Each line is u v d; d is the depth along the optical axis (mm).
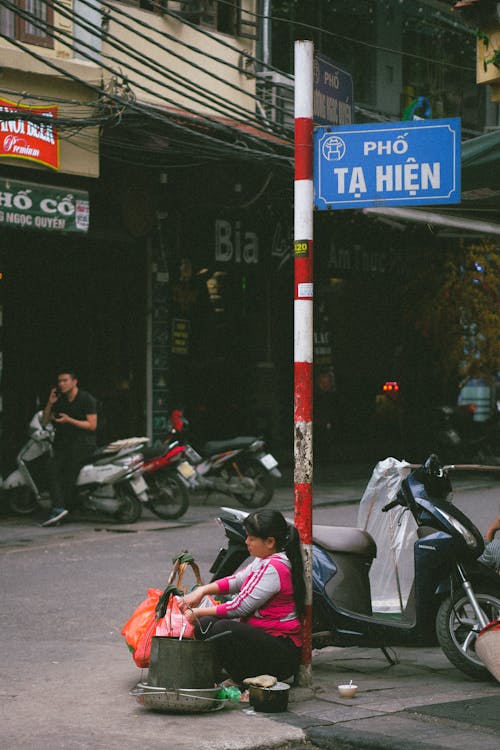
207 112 17828
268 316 21469
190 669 5855
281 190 18031
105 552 11633
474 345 23016
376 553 7289
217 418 20469
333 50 21734
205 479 15336
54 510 13695
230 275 20484
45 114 14234
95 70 14781
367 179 6480
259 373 21234
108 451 13711
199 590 6227
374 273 23078
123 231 17359
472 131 24984
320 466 22312
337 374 23297
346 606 6980
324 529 7223
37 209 14602
